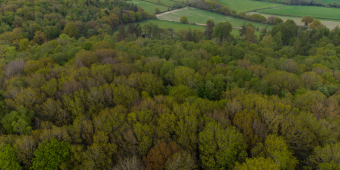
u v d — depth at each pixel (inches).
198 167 1605.6
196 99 2213.3
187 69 3056.1
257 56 4392.2
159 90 2689.5
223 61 4178.2
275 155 1453.0
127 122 1834.4
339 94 2615.7
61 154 1518.2
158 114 1964.8
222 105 2175.2
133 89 2372.0
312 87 2901.1
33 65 2800.2
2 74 2664.9
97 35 6215.6
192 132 1743.4
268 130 1785.2
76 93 2158.0
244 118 1796.3
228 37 6934.1
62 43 4608.8
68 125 1934.1
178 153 1491.1
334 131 1781.5
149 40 6107.3
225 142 1551.4
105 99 2269.9
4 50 3887.8
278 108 2001.7
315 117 1962.4
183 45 5777.6
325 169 1413.6
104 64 2972.4
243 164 1421.0
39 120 1882.4
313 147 1668.3
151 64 3287.4
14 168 1416.1
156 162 1482.5
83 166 1504.7
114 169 1496.1
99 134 1638.8
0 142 1555.1
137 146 1637.6
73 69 2687.0
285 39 6766.7
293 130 1711.4
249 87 2861.7
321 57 4384.8
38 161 1450.5
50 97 2180.1
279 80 2947.8
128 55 3873.0
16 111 1892.2
